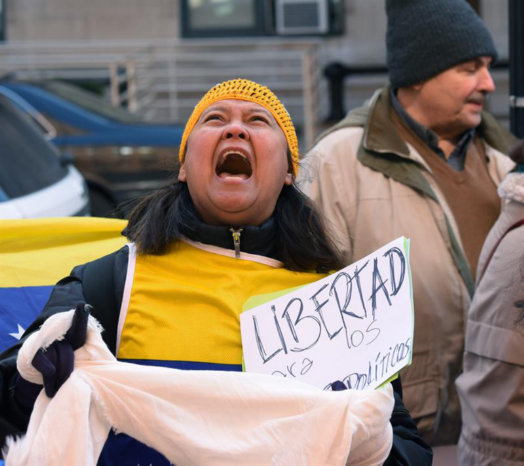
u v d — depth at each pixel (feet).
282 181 7.49
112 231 9.70
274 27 48.47
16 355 6.29
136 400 5.91
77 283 7.22
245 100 7.50
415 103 12.06
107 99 45.19
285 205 7.73
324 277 7.32
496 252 9.43
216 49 46.68
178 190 7.61
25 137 21.29
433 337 11.16
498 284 9.27
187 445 5.90
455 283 11.26
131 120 32.19
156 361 6.86
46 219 9.41
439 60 11.68
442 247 11.32
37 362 5.80
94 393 5.90
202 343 6.90
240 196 7.22
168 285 7.09
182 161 7.85
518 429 9.14
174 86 45.52
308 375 6.61
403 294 6.64
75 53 45.11
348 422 6.00
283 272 7.44
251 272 7.32
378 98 12.19
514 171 9.84
